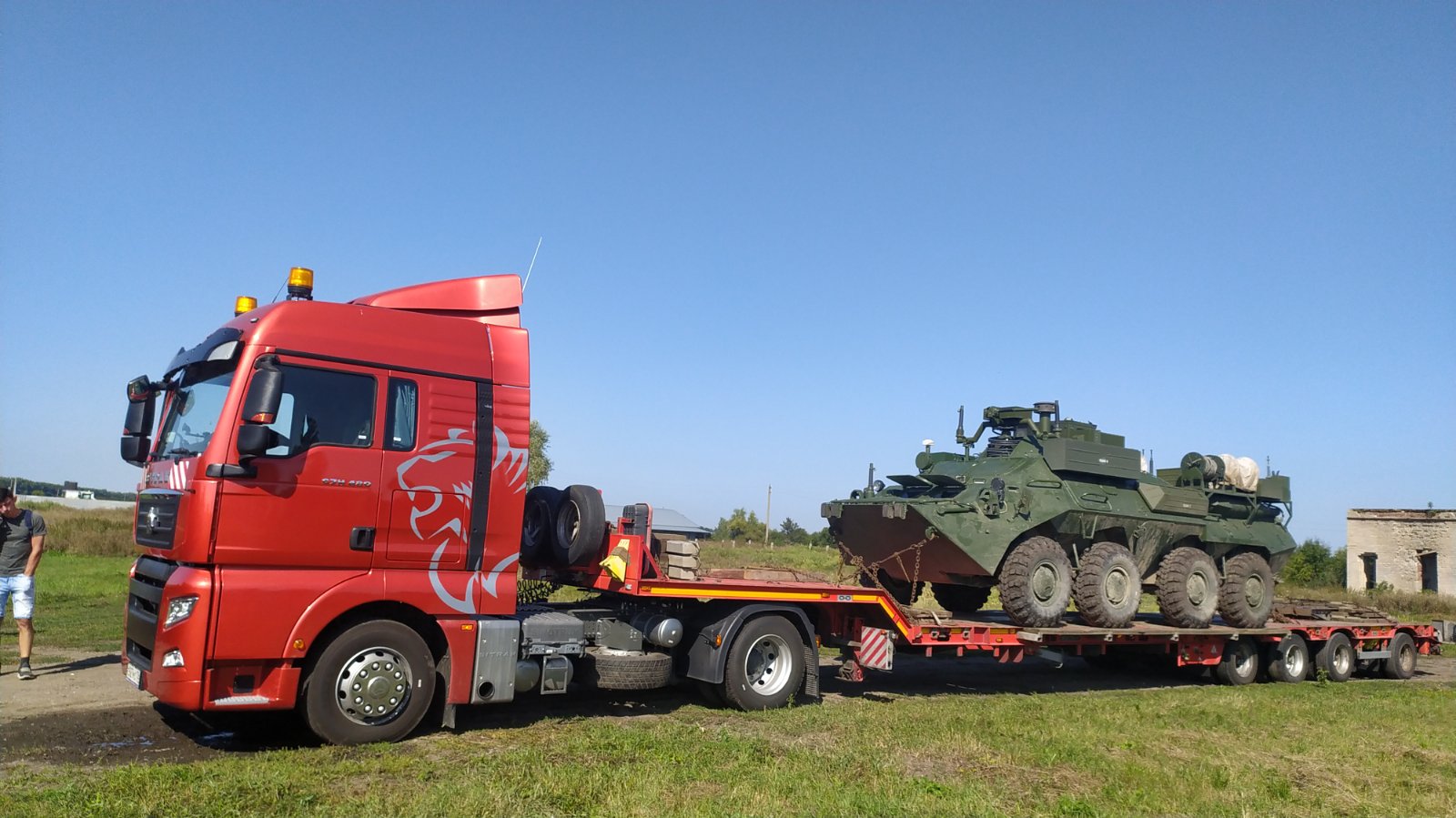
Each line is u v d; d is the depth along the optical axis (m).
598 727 8.19
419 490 7.55
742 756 7.20
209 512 6.72
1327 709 11.43
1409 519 41.03
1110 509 13.40
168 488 7.20
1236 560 14.67
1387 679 16.61
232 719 8.12
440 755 7.07
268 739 7.54
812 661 9.89
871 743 7.94
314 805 5.68
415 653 7.47
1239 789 7.17
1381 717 10.92
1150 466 15.06
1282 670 15.02
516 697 9.77
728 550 16.86
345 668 7.22
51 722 7.82
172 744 7.29
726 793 6.25
